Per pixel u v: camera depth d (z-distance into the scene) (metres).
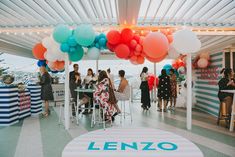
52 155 4.26
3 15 5.73
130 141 2.70
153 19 6.11
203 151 4.50
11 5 5.01
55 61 7.27
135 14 5.32
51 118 8.03
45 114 8.51
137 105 11.68
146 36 5.88
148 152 2.31
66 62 6.41
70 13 5.64
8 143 5.02
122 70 7.59
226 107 6.87
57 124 7.02
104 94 6.62
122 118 7.95
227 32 6.70
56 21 6.43
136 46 6.12
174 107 10.19
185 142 2.65
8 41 8.86
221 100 6.98
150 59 6.49
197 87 11.04
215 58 8.97
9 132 6.01
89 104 8.38
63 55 6.41
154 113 9.10
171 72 10.31
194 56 11.18
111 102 6.72
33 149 4.61
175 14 5.63
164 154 2.26
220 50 8.54
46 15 5.84
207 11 5.34
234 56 8.32
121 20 5.95
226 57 8.32
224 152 4.45
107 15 5.71
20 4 4.96
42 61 9.40
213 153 4.39
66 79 6.42
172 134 3.02
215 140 5.28
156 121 7.45
